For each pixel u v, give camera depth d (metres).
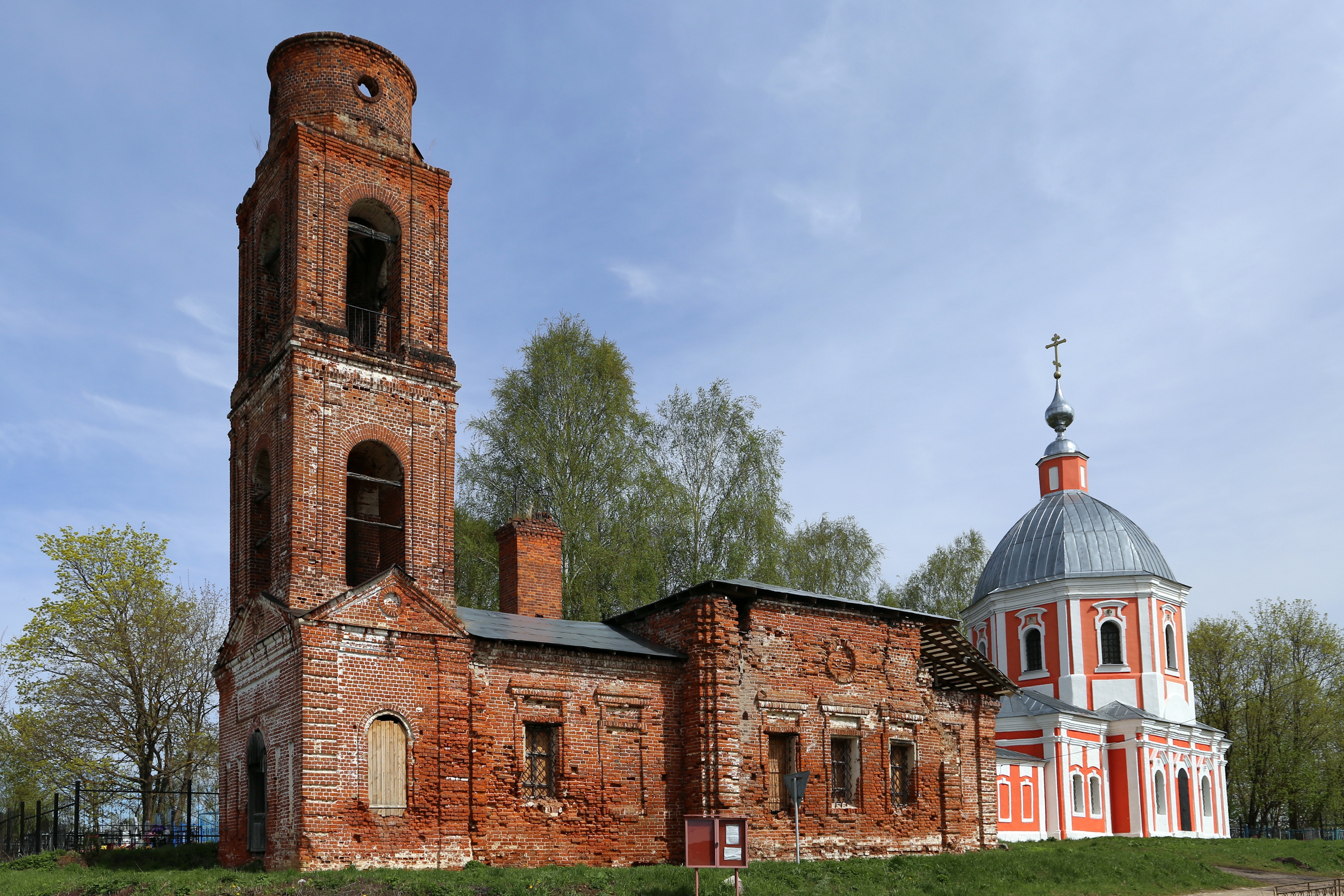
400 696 22.94
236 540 26.70
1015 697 51.47
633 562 38.91
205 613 43.09
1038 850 31.12
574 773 25.11
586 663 25.89
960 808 31.12
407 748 22.84
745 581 28.38
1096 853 31.36
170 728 40.16
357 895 18.83
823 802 27.94
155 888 19.28
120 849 29.78
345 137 25.88
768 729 27.36
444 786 23.03
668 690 27.02
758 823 26.66
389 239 26.94
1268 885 31.14
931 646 32.41
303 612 22.59
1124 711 52.31
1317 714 65.69
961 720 32.41
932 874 24.98
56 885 21.31
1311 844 42.91
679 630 27.66
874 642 30.11
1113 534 56.75
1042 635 55.69
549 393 41.69
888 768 29.52
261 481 26.25
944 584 61.19
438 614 23.84
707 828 19.38
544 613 29.86
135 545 40.81
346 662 22.39
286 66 26.81
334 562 23.56
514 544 30.08
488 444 41.72
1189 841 40.53
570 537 39.47
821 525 52.06
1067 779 48.50
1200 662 70.88
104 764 37.81
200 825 38.66
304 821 21.17
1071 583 54.94
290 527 23.16
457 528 39.53
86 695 38.56
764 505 42.84
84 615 38.53
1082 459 61.78
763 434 44.50
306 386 23.91
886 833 29.02
